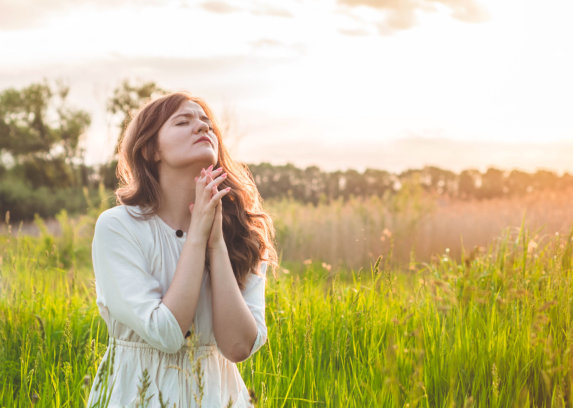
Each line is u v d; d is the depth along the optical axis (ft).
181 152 6.35
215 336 6.21
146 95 97.14
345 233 36.47
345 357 10.89
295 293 14.53
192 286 5.84
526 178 71.51
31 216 108.47
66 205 108.68
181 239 6.47
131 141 6.66
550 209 35.24
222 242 6.27
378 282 13.76
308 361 9.91
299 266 27.71
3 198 108.78
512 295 11.69
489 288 13.00
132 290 5.87
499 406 8.90
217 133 7.38
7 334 13.10
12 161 139.54
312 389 9.21
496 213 37.96
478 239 31.71
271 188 103.96
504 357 10.05
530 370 9.84
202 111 6.70
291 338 11.05
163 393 5.95
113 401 5.92
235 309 6.13
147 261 6.24
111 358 6.13
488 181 74.33
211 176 6.24
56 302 15.53
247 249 7.01
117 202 6.71
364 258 30.07
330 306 13.33
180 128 6.44
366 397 8.86
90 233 34.55
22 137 138.51
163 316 5.67
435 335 11.02
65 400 8.32
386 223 37.11
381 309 12.55
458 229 33.50
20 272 17.75
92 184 100.37
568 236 13.70
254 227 7.36
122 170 7.07
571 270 12.44
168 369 6.05
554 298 11.27
